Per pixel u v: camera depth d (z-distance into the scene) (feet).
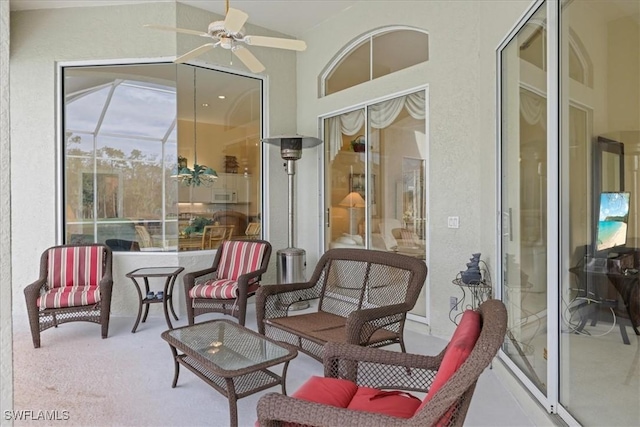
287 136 13.97
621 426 6.21
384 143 13.60
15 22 13.80
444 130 11.53
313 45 16.03
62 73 14.17
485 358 3.74
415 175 12.60
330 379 5.79
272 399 4.43
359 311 8.02
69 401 7.79
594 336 6.85
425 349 10.73
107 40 14.01
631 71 7.00
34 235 13.91
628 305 6.67
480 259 10.78
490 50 9.99
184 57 9.98
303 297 10.69
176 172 14.87
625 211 6.75
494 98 9.77
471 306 11.03
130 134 14.80
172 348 8.29
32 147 13.88
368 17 13.74
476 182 10.98
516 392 8.02
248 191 16.51
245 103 16.30
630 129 6.93
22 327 12.48
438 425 4.04
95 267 13.14
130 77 14.60
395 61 13.25
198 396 8.01
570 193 7.00
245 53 9.96
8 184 2.37
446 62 11.45
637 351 6.62
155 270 13.08
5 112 2.36
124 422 7.08
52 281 12.64
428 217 12.00
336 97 15.08
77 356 10.11
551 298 7.02
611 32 7.05
